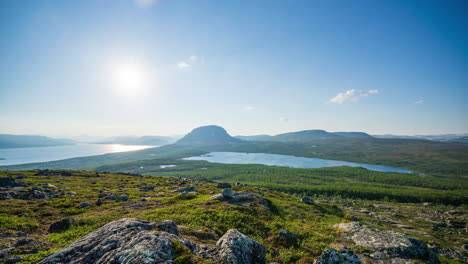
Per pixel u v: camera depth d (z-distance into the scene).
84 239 13.96
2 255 16.95
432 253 23.78
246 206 38.47
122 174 120.81
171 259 11.97
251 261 15.74
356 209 103.88
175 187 76.69
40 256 16.52
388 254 23.31
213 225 28.09
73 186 67.31
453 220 80.38
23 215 31.94
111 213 33.75
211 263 12.79
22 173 90.94
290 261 21.02
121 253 11.95
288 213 44.50
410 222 80.88
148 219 29.06
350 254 18.44
